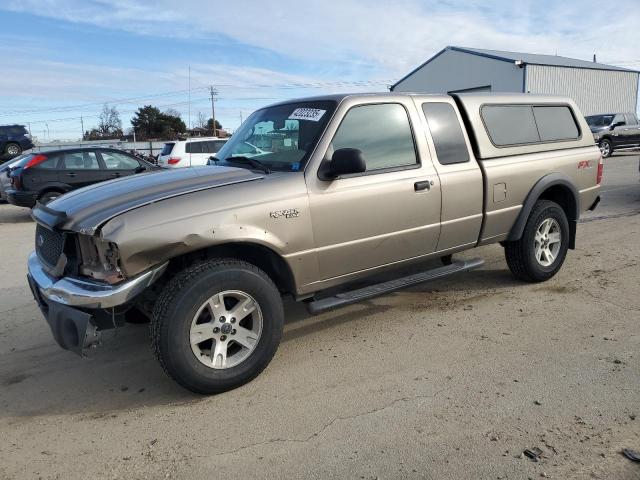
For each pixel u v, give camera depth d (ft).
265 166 13.21
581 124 19.74
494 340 13.75
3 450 9.92
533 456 8.96
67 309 10.75
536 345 13.33
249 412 10.82
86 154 39.50
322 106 13.52
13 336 15.60
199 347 11.59
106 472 9.14
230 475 8.89
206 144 54.95
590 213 31.22
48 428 10.64
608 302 16.11
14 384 12.60
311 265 12.62
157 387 12.17
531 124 17.88
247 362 11.72
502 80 105.91
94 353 14.21
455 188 15.05
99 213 10.71
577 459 8.86
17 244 29.53
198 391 11.26
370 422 10.22
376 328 14.94
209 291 10.98
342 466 8.96
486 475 8.55
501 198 16.30
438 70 120.47
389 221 13.74
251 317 11.96
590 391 10.98
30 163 37.60
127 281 10.44
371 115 13.76
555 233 18.26
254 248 12.49
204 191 11.37
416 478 8.57
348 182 13.00
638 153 82.99
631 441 9.28
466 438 9.55
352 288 18.22
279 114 14.43
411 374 12.10
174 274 11.98
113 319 10.89
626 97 122.42
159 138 240.73
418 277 14.94
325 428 10.09
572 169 18.56
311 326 15.33
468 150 15.70
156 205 10.77
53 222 11.27
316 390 11.58
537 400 10.71
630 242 23.59
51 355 14.20
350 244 13.14
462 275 19.57
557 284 18.06
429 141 14.78
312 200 12.35
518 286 18.02
